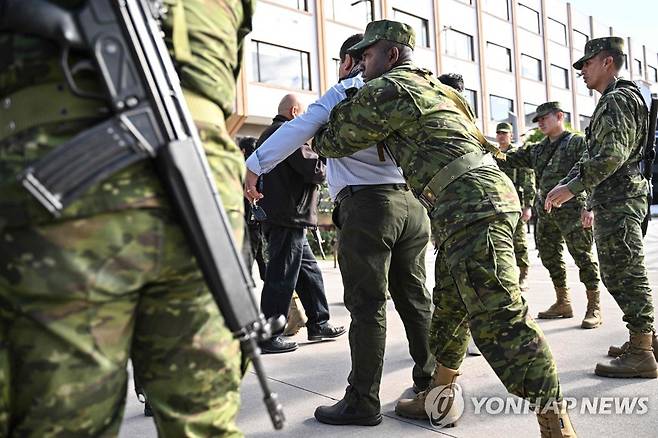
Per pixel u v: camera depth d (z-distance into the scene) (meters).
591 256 4.73
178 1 1.23
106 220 1.08
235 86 1.43
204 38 1.27
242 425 2.80
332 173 2.89
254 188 2.79
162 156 1.12
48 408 1.07
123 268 1.10
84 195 1.06
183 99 1.18
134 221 1.10
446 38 28.16
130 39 1.10
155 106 1.12
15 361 1.07
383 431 2.72
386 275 2.80
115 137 1.08
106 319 1.11
